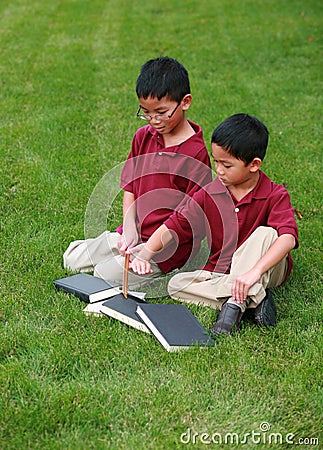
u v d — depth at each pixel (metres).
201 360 2.24
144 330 2.43
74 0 9.65
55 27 7.89
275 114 5.08
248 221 2.65
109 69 6.15
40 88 5.53
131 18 8.41
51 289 2.71
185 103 2.67
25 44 7.02
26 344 2.33
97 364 2.22
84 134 4.57
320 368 2.23
